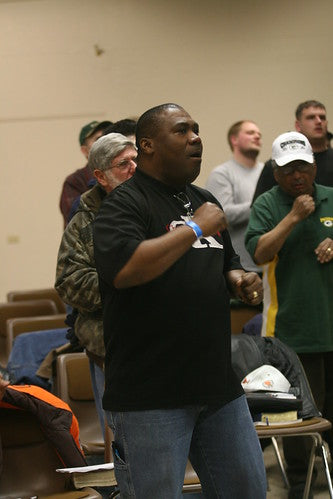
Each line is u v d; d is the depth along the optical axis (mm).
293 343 4656
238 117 9844
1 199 10617
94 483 3529
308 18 9664
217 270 2664
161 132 2637
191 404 2562
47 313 6773
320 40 9648
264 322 4844
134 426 2561
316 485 4945
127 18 10109
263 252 4543
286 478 5000
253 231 4727
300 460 4773
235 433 2641
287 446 4816
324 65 9656
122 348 2594
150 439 2545
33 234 10609
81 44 10258
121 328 2592
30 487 3598
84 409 4734
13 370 5305
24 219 10617
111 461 3732
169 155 2637
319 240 4641
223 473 2664
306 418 4387
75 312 3805
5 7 10391
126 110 10188
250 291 2730
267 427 4191
